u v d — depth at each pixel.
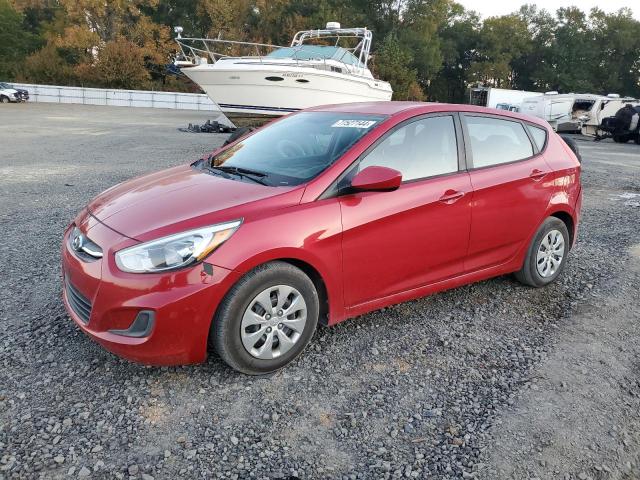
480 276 4.24
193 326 2.89
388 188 3.28
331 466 2.51
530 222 4.42
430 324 3.98
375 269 3.53
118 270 2.87
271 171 3.64
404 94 58.34
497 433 2.77
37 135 17.03
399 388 3.14
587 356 3.59
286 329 3.23
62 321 3.76
